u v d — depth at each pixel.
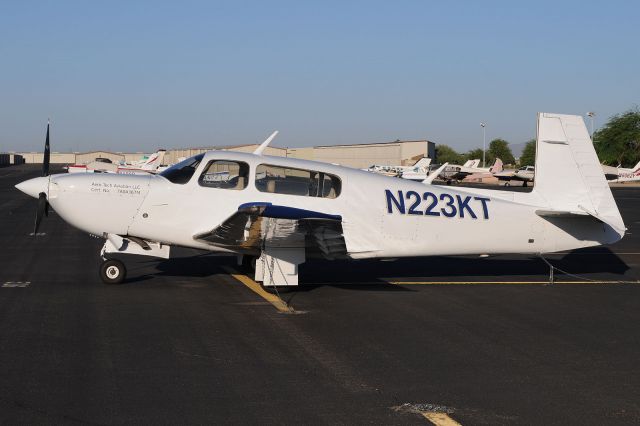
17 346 6.15
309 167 9.63
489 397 4.99
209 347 6.27
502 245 10.38
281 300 8.70
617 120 77.25
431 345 6.56
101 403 4.66
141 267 11.38
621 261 13.81
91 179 9.46
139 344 6.32
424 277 11.12
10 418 4.34
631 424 4.47
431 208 10.01
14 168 94.69
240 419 4.42
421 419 4.48
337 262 12.60
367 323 7.50
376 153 87.38
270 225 8.17
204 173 9.47
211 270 11.13
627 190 52.81
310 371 5.57
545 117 10.56
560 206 10.58
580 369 5.82
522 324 7.66
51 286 9.44
